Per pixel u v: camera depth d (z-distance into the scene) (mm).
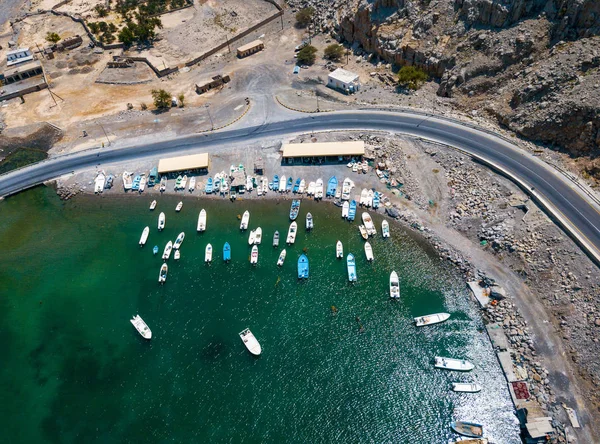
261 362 75750
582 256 76875
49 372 78188
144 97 140125
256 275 89188
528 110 100438
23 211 109000
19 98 145250
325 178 106250
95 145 123375
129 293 89062
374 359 74500
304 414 69250
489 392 68062
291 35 159000
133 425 70438
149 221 103312
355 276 85938
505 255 83562
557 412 63125
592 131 88812
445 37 120812
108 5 187750
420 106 117750
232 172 109188
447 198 96562
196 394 72938
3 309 88938
